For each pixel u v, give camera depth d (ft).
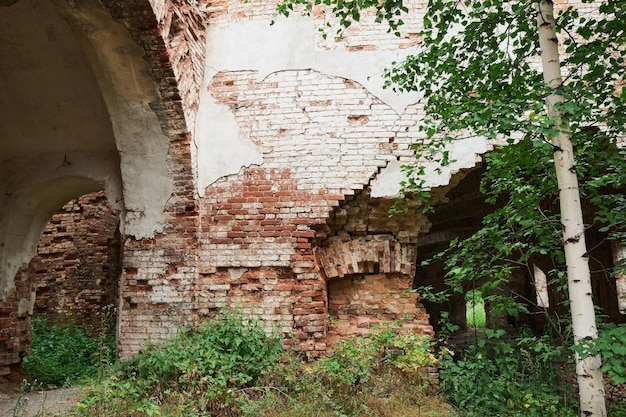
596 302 35.12
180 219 21.61
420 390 18.78
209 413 15.97
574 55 13.78
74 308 36.88
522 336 20.79
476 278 15.67
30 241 24.93
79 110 22.38
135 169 21.77
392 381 19.04
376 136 21.54
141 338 21.09
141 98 20.51
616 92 21.39
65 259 37.99
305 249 21.11
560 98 12.60
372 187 21.29
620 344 10.96
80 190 25.39
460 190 31.63
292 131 21.89
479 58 13.97
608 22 13.24
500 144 21.20
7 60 20.95
